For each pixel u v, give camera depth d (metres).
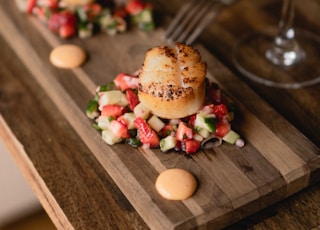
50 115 0.51
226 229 0.43
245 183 0.43
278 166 0.43
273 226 0.43
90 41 0.56
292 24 0.55
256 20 0.59
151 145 0.45
